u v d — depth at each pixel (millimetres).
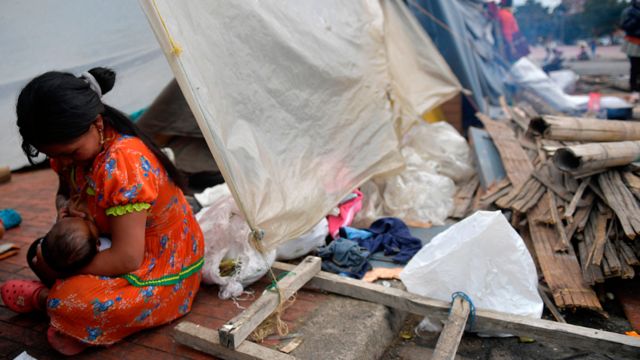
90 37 3422
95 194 2211
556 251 3139
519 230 3623
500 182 4246
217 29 2654
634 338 2242
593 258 2920
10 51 3053
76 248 2199
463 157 4887
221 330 2258
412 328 2865
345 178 3473
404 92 4730
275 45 2969
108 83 2252
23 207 4871
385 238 3551
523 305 2629
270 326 2549
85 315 2262
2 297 2764
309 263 2891
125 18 3463
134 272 2361
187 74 2369
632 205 3045
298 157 3033
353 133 3570
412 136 5016
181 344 2434
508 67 6590
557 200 3482
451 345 2197
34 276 3338
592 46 8383
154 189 2219
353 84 3564
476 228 2670
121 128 2256
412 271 2791
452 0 5969
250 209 2543
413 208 4094
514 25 6562
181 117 4855
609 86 7750
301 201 2912
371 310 2678
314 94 3238
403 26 4832
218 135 2457
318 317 2633
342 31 3623
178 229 2494
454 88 5066
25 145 2090
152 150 2328
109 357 2387
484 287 2654
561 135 4000
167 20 2346
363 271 3178
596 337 2266
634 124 4117
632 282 3143
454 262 2664
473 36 6387
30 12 2953
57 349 2377
